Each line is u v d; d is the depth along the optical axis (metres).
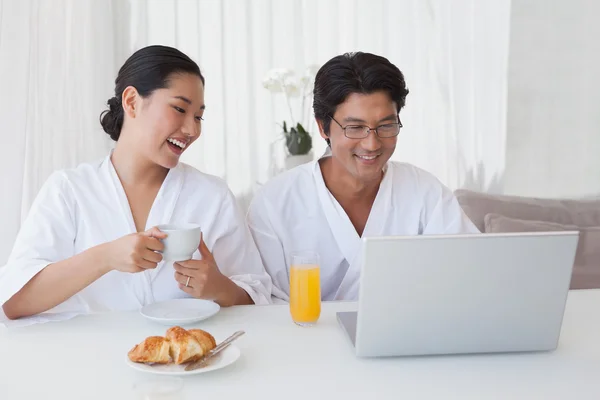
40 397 0.91
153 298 1.43
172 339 1.01
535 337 1.08
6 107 2.34
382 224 1.66
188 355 1.00
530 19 2.83
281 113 2.82
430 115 2.88
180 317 1.23
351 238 1.64
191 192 1.50
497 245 1.02
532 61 2.85
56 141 2.59
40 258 1.34
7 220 2.37
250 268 1.57
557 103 2.89
